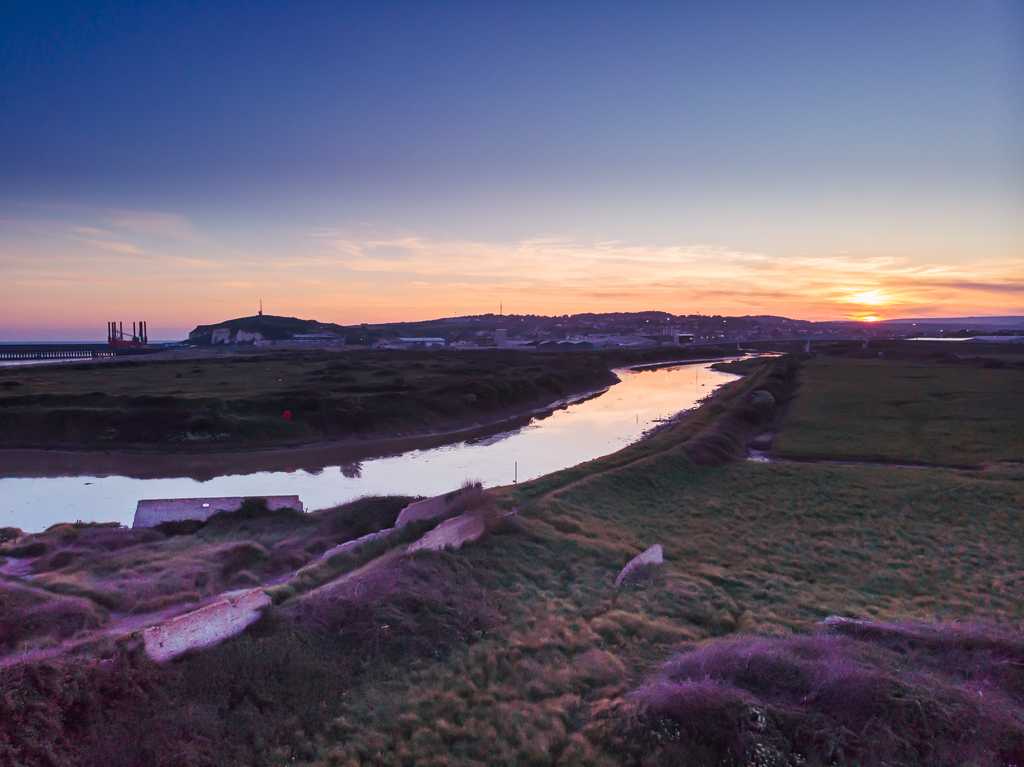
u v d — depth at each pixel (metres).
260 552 24.17
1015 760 11.00
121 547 25.70
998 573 23.50
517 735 13.29
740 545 27.16
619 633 18.19
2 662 13.05
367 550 22.02
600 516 30.31
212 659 14.43
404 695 14.79
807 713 12.07
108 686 12.71
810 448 49.97
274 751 12.65
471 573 21.62
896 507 32.88
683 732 12.29
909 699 11.91
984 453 47.16
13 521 34.84
